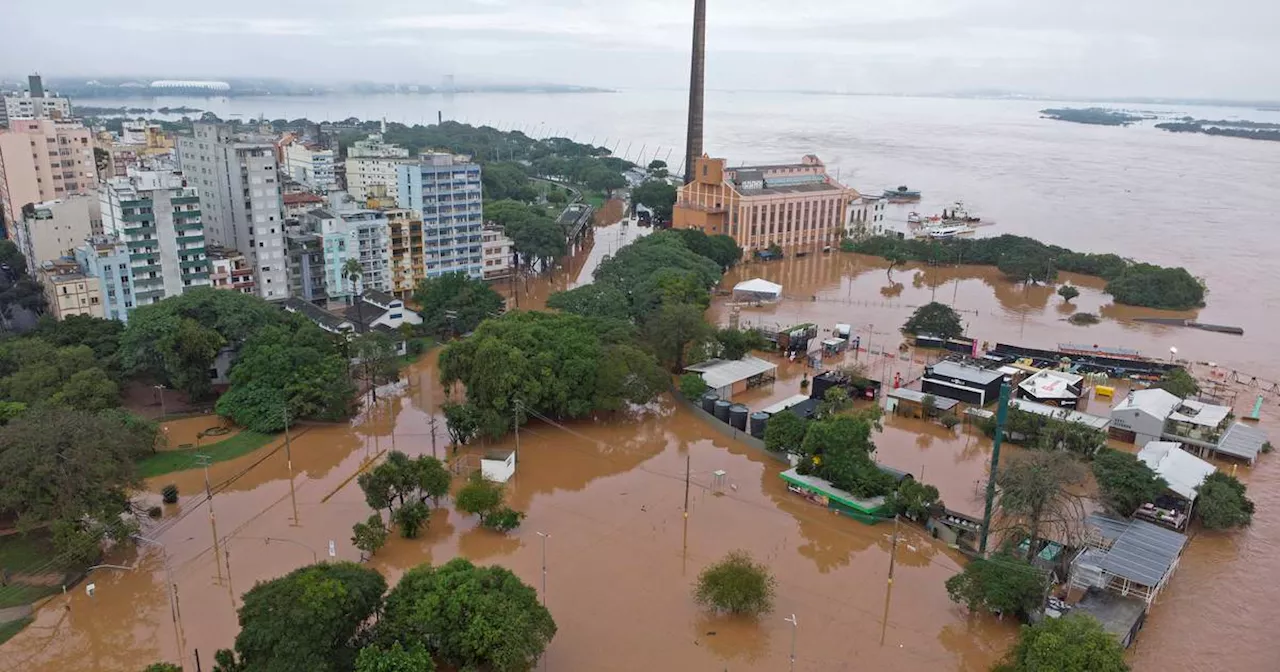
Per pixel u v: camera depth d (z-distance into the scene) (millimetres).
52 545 97000
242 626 69062
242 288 187250
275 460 124438
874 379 162375
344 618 70500
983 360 165375
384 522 105438
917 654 81188
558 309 173375
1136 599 86062
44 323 150625
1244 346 192875
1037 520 91438
